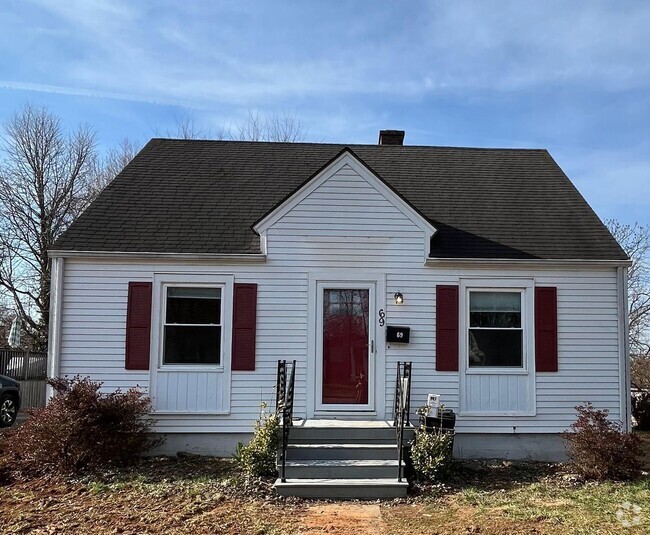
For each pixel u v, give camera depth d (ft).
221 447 32.30
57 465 28.22
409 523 21.43
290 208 33.35
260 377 32.63
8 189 90.89
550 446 32.83
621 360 33.37
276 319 32.94
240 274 33.14
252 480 26.58
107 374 32.24
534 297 33.53
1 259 89.71
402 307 33.24
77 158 98.02
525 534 19.97
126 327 32.50
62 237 32.94
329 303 33.40
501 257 33.42
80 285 32.55
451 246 34.35
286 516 22.21
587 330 33.53
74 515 21.58
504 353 33.58
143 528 20.26
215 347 33.06
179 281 32.94
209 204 37.11
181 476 27.35
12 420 48.91
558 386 33.12
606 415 30.50
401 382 29.43
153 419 32.01
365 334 33.19
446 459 27.76
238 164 42.42
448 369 32.83
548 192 40.55
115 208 35.94
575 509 22.81
